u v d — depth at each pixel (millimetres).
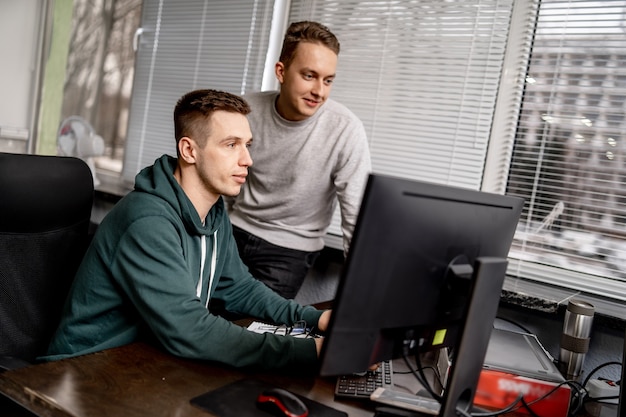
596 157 1939
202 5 2979
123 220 1316
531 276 2053
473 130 2191
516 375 1168
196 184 1404
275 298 1563
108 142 3328
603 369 1763
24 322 1454
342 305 853
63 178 1545
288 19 2680
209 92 1386
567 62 2006
